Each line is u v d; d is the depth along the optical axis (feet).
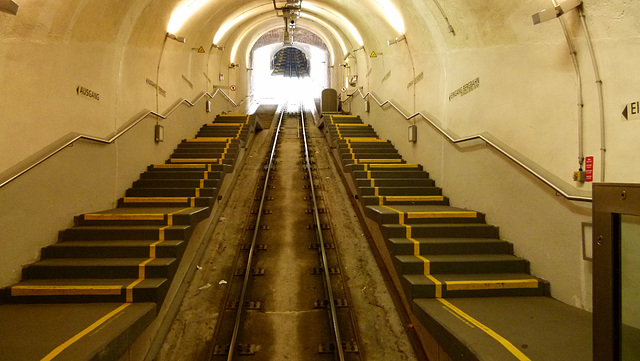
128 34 19.56
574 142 11.01
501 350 8.27
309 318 13.21
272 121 49.16
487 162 15.99
